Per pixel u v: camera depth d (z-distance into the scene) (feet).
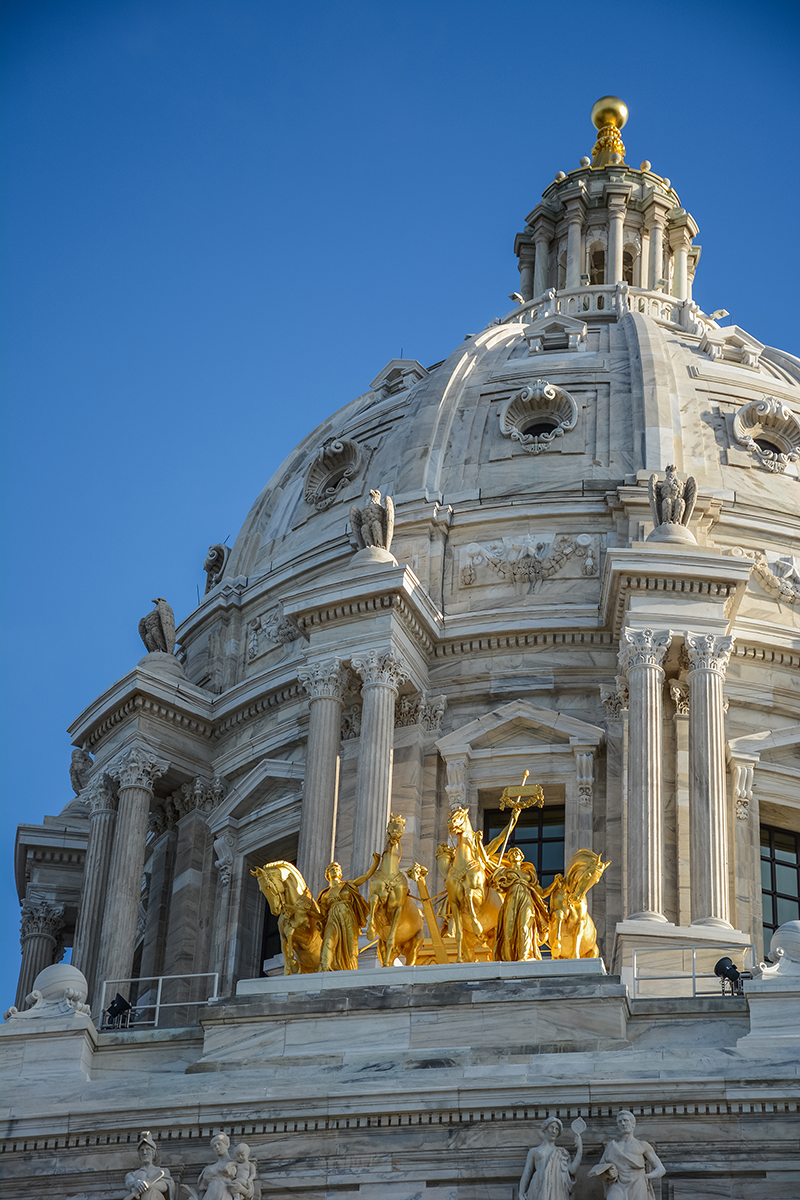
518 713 226.58
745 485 248.11
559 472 248.52
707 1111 152.05
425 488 249.96
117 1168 160.86
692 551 216.95
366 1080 159.33
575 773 222.89
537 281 327.47
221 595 260.42
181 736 242.99
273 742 238.48
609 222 326.24
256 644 254.88
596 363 263.90
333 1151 156.35
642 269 328.08
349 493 261.44
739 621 231.30
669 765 217.77
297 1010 167.43
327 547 253.03
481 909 178.19
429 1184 154.20
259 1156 157.28
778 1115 151.53
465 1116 155.02
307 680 223.10
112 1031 185.98
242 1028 168.14
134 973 246.47
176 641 266.77
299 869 213.25
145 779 237.25
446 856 180.96
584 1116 153.38
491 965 167.63
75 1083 169.27
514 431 253.44
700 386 261.65
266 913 238.68
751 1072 152.46
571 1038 161.58
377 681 220.23
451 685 231.91
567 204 327.88
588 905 215.51
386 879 180.45
